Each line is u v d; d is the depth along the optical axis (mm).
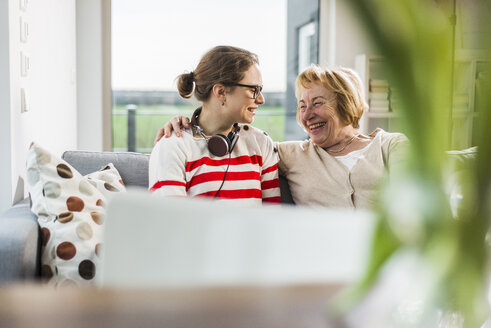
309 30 4445
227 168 1888
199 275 682
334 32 4340
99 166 2133
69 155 2154
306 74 2082
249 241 683
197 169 1868
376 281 548
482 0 481
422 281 522
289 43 4422
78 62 3971
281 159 2096
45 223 1667
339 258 702
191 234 677
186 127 1934
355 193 1988
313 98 2047
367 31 461
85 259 1609
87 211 1683
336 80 2043
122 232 683
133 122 4262
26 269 1521
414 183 519
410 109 484
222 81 1932
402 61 467
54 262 1631
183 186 1824
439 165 504
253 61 1985
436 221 521
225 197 1868
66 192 1680
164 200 682
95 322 613
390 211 535
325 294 680
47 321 615
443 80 481
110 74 4148
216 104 1958
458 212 520
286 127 4488
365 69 4176
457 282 517
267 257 687
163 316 627
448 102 487
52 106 2967
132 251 682
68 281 1607
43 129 2732
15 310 643
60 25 3236
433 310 520
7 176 2139
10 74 2125
